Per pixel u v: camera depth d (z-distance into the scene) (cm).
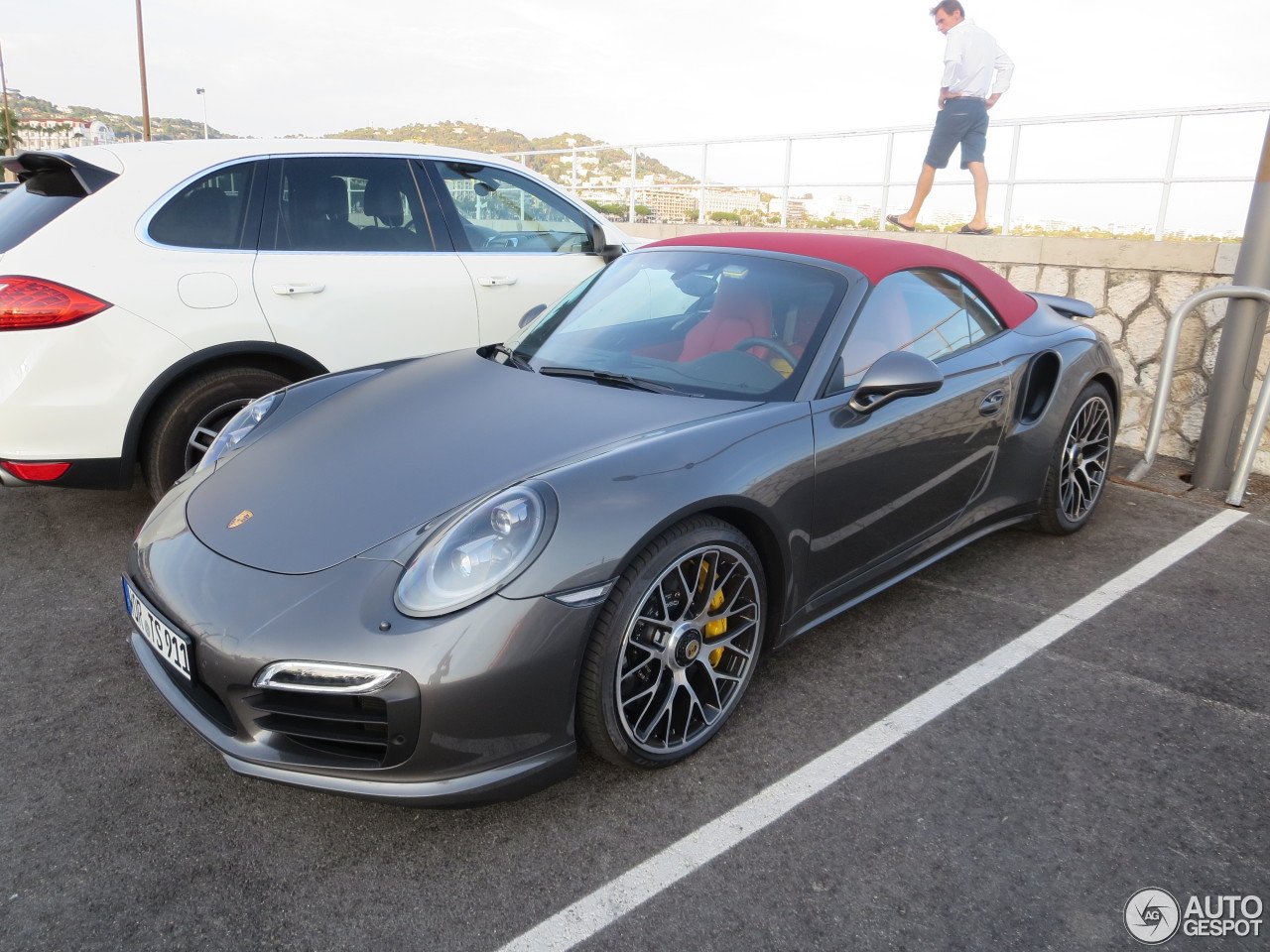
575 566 188
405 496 206
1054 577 333
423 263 405
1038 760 226
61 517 387
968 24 666
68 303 316
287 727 188
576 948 169
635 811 207
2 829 200
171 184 351
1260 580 332
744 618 234
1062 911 177
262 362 369
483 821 204
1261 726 241
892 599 315
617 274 324
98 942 169
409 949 169
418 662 175
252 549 200
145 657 220
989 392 300
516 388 261
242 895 182
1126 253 514
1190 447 498
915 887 184
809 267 285
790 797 211
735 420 230
